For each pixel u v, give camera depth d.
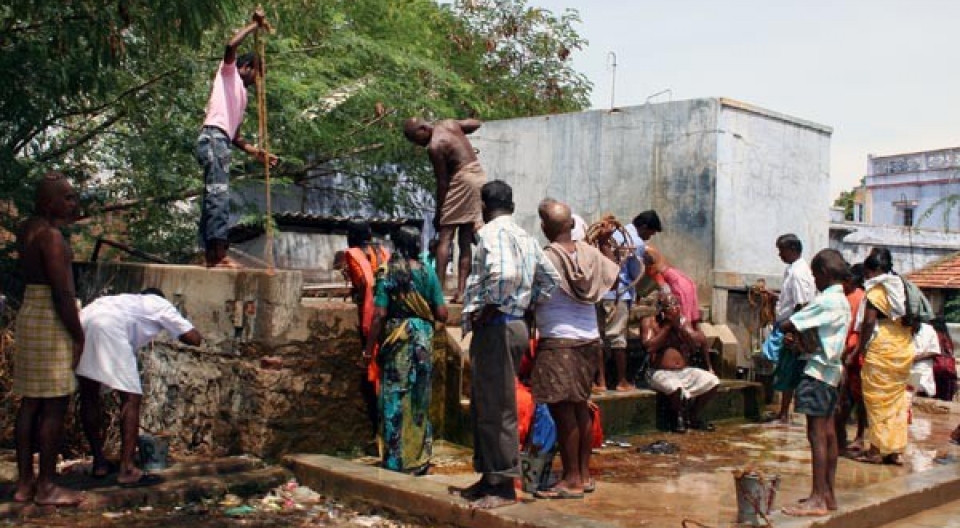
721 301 10.29
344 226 15.09
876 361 7.39
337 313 6.93
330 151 13.66
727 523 5.12
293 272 6.68
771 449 7.86
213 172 7.14
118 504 5.59
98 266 8.43
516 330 5.30
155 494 5.74
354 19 14.41
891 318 7.34
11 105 8.91
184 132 11.05
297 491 6.21
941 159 33.62
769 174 11.03
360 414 7.11
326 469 6.14
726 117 10.42
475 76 19.50
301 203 15.41
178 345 7.27
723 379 9.91
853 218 39.62
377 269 6.54
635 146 11.10
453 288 11.70
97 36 7.86
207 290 7.03
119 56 8.02
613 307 8.45
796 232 11.47
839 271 5.61
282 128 12.34
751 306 10.67
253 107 11.75
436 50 17.66
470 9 20.27
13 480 5.98
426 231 15.81
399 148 13.94
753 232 10.84
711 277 10.32
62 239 5.43
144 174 11.31
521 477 5.93
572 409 5.79
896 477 6.91
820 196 11.84
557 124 11.93
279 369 6.59
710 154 10.40
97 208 11.01
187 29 7.84
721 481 6.49
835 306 5.49
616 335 8.48
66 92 8.95
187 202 12.50
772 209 11.09
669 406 8.67
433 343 7.44
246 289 6.71
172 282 7.39
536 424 6.11
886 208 35.41
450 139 7.82
